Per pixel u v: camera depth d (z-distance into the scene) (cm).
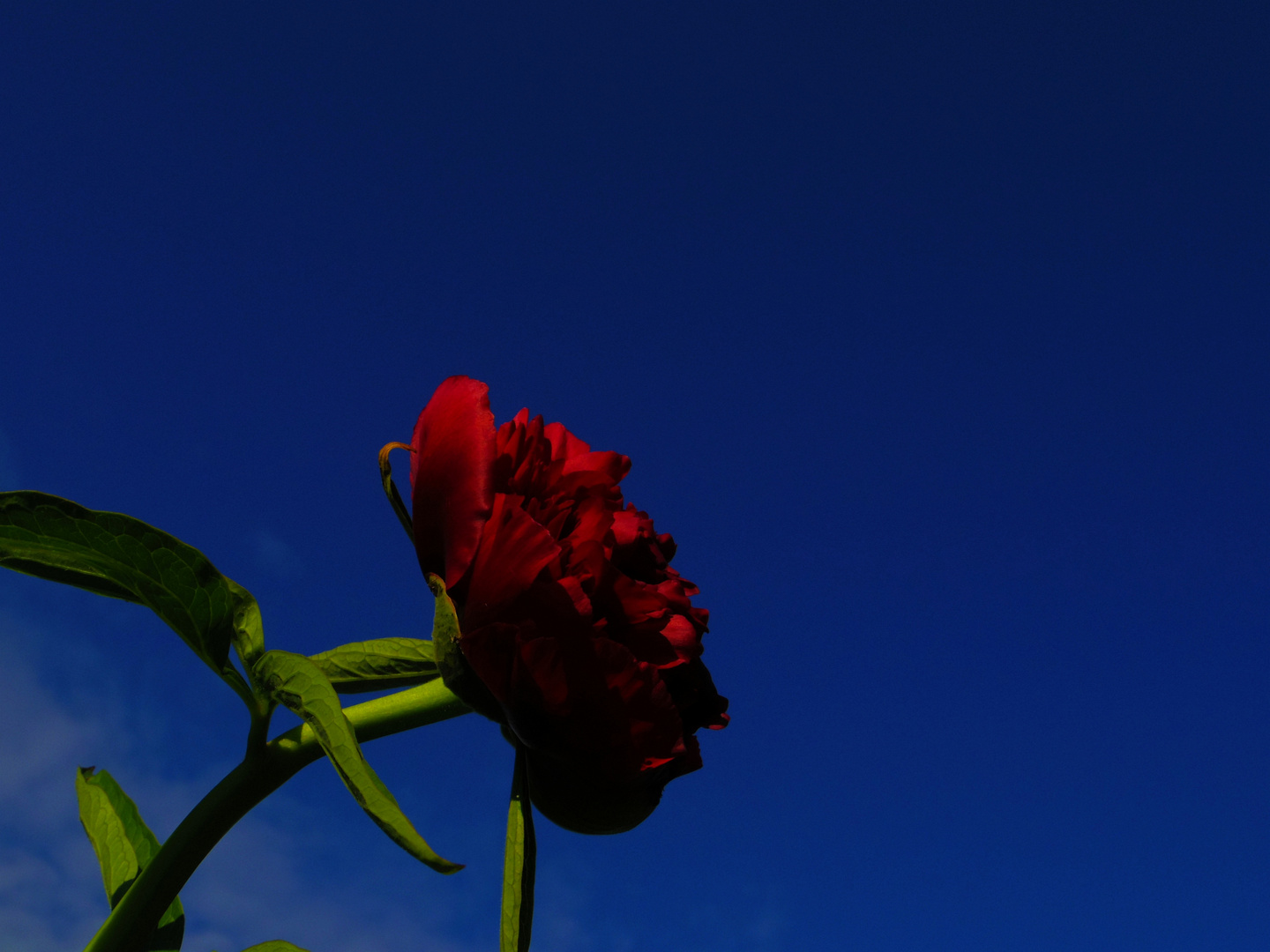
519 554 39
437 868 33
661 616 40
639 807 40
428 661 43
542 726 39
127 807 46
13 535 38
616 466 45
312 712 36
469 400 41
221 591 39
